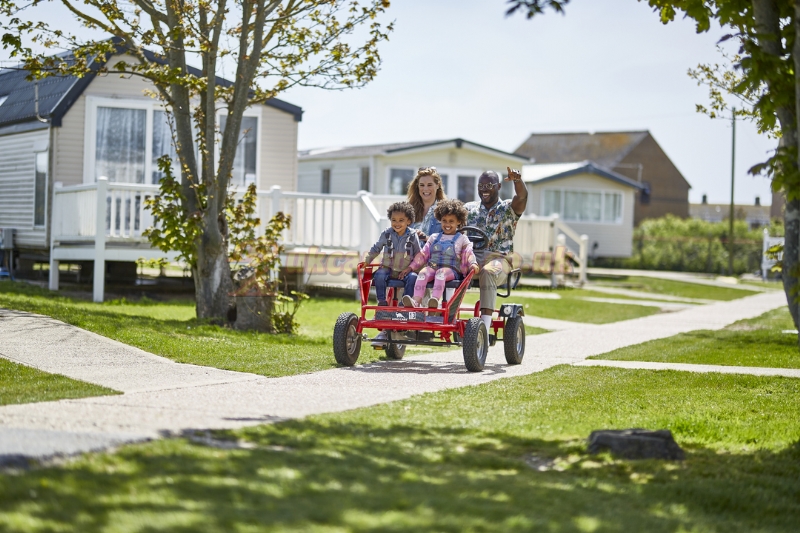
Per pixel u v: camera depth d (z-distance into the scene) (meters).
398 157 29.34
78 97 19.08
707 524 4.77
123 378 8.17
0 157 21.14
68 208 17.44
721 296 26.47
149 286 19.38
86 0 11.98
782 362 11.35
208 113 12.61
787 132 6.14
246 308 12.59
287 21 12.70
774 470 6.01
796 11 5.79
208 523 3.91
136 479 4.54
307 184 32.84
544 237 26.75
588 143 67.38
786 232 6.29
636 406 8.01
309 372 9.09
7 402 6.76
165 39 12.27
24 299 13.73
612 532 4.36
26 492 4.19
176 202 13.12
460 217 9.74
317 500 4.39
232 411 6.64
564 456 6.00
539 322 16.47
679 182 65.88
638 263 44.12
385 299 9.73
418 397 7.72
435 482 4.94
